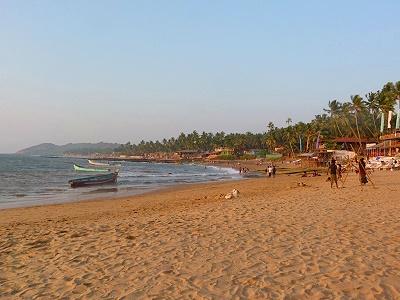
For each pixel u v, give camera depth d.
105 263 8.04
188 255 8.30
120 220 14.57
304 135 133.00
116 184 47.78
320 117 146.50
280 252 8.17
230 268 7.26
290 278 6.55
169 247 9.10
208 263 7.64
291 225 11.07
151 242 9.74
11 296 6.34
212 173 80.75
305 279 6.46
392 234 9.45
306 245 8.65
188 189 37.12
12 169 89.06
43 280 7.15
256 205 16.38
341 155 76.25
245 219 12.50
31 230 13.32
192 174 76.31
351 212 13.10
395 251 7.91
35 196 32.94
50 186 44.75
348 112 112.06
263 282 6.42
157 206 21.47
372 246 8.35
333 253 7.91
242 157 174.75
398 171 46.41
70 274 7.42
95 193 35.19
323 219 11.87
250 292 5.99
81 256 8.73
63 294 6.33
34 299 6.16
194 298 5.85
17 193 36.06
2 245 10.52
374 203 15.42
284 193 23.58
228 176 67.38
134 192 35.47
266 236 9.74
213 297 5.86
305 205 15.55
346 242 8.78
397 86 75.94
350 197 18.16
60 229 12.87
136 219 14.35
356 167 43.62
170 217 14.17
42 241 10.79
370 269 6.82
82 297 6.14
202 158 199.38
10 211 22.20
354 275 6.54
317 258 7.61
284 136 157.75
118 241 10.09
